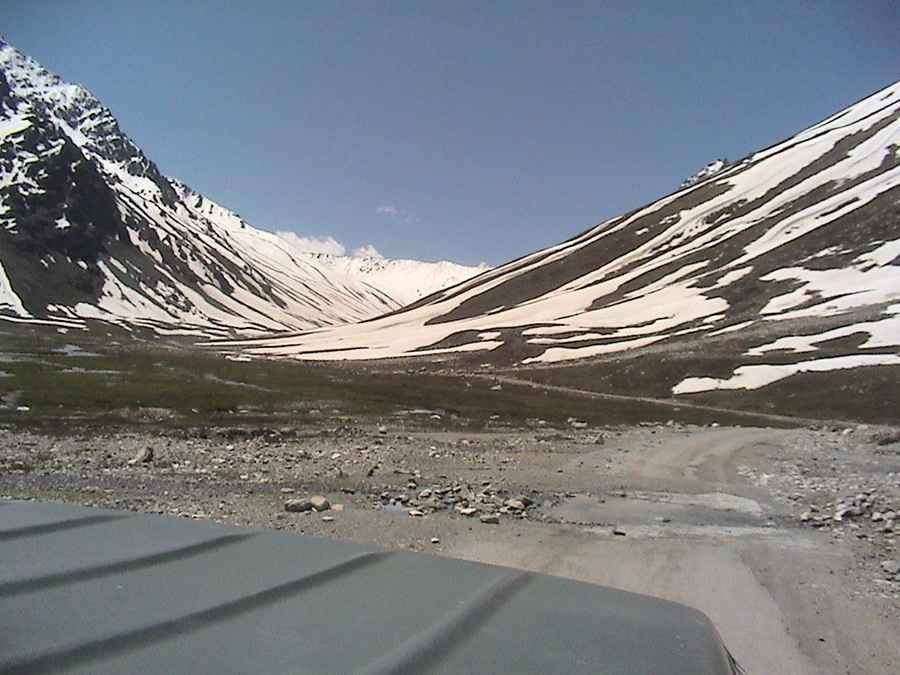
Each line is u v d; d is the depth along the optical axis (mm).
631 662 3283
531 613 3887
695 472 25797
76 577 3732
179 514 13500
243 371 74062
